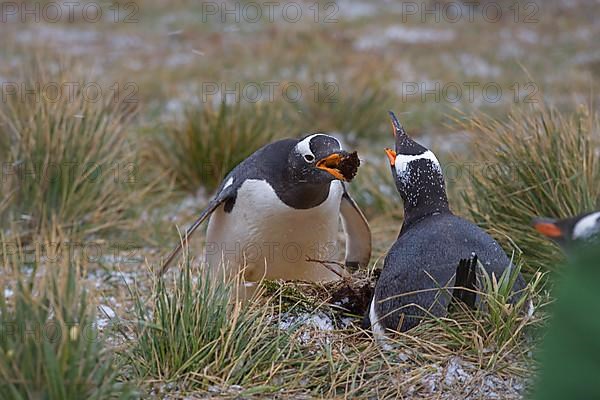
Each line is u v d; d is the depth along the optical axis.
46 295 6.72
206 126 14.85
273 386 7.27
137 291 8.50
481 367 7.49
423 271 7.78
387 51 25.67
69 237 11.97
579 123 10.82
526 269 9.70
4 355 6.32
